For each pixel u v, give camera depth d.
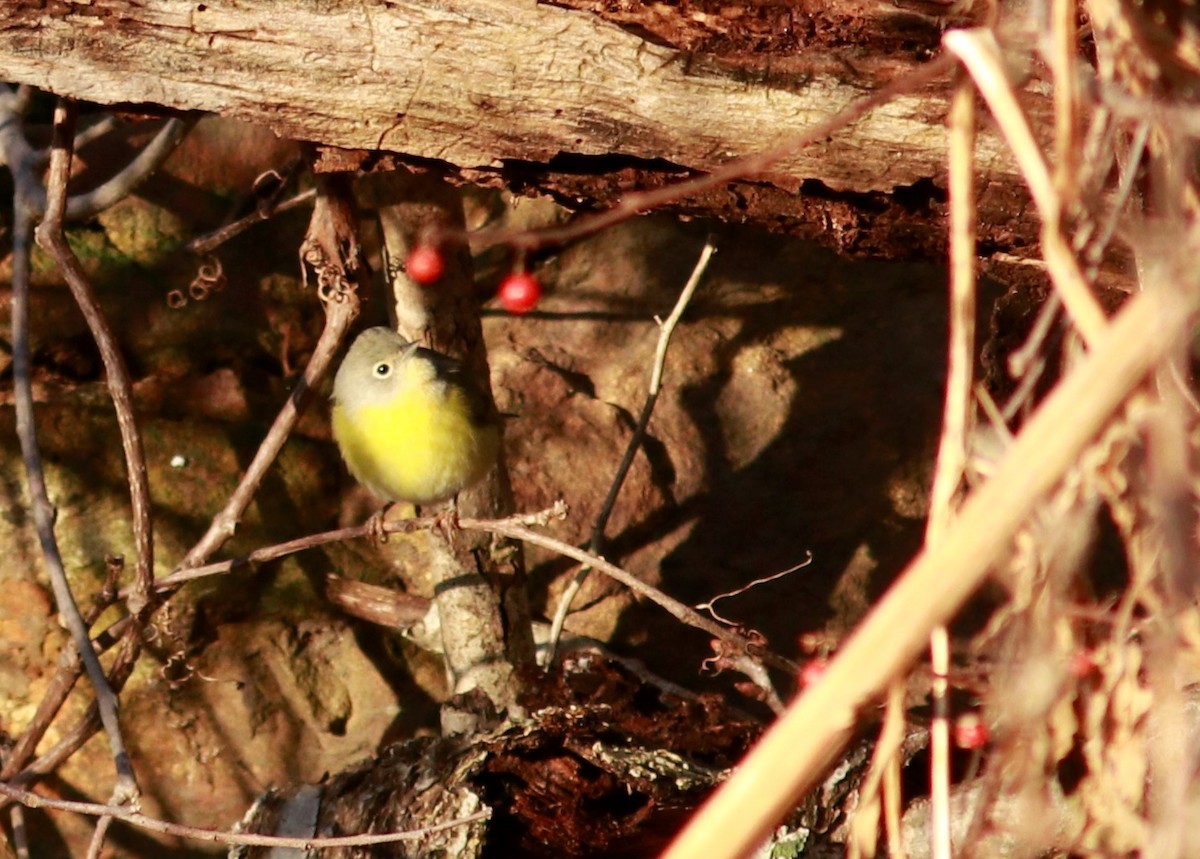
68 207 9.68
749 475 11.84
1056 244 2.80
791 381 12.12
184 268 11.52
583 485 11.56
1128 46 3.37
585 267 12.37
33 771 9.66
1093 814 3.66
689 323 12.23
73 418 10.68
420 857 7.69
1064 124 2.90
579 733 7.98
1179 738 3.13
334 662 11.14
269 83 6.88
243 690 10.88
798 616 11.44
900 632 2.26
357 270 9.13
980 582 2.43
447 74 6.82
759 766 2.30
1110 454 3.24
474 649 10.53
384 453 9.84
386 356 9.83
